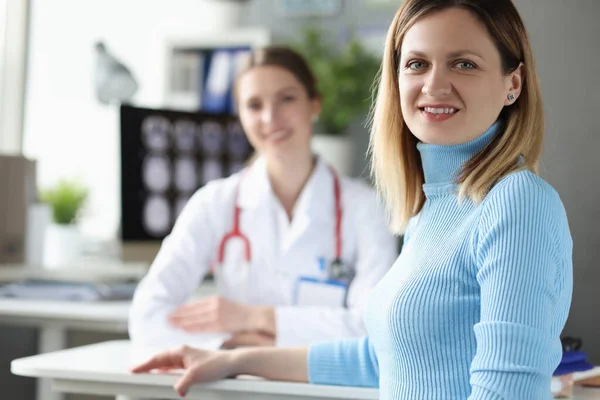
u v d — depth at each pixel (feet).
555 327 3.60
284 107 7.70
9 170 10.57
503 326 3.37
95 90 12.64
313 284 7.53
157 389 5.31
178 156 9.91
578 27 6.95
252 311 7.04
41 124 15.11
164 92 14.17
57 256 12.80
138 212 9.58
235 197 7.72
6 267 10.44
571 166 6.85
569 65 6.97
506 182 3.65
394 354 3.89
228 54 13.94
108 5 15.46
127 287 9.97
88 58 15.30
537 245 3.45
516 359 3.32
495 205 3.60
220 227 7.67
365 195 7.77
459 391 3.68
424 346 3.76
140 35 15.40
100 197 15.12
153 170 9.70
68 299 9.43
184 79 14.15
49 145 15.12
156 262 7.56
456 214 3.86
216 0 14.34
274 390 4.99
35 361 5.74
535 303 3.39
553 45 7.03
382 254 7.51
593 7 6.91
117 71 12.57
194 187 10.03
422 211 4.16
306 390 4.94
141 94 15.34
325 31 14.28
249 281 7.63
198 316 7.11
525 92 3.97
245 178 7.84
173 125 9.91
